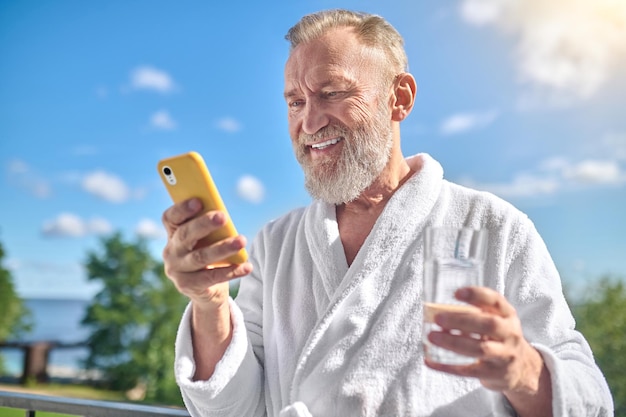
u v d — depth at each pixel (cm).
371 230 121
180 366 114
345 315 114
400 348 110
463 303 83
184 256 96
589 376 101
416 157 132
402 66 131
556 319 110
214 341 114
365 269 117
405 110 129
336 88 121
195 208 95
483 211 120
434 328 83
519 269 115
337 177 121
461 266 84
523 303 112
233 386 115
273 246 132
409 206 120
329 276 120
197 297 105
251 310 132
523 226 118
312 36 125
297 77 124
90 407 137
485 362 82
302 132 125
